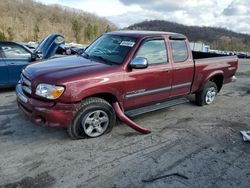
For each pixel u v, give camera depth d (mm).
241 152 4199
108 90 4270
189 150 4176
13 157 3742
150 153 4027
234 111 6285
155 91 5012
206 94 6395
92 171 3496
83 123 4215
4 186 3133
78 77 3982
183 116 5727
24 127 4715
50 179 3297
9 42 7035
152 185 3258
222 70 6516
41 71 4164
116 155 3922
